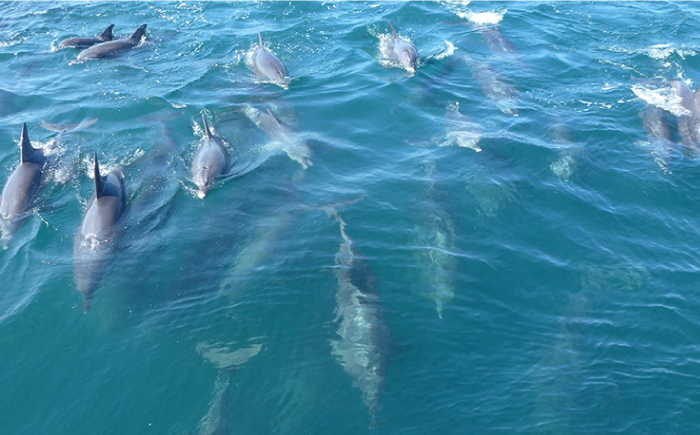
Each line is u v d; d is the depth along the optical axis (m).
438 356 11.88
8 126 20.00
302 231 15.30
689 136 19.98
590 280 13.95
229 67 24.91
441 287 13.59
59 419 10.68
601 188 17.39
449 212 16.11
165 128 20.02
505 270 14.19
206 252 14.58
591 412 10.81
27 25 29.23
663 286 13.80
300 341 12.16
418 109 21.67
